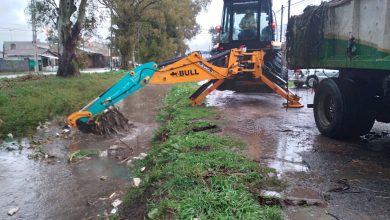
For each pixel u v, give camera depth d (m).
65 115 12.30
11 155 8.21
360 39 6.39
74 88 17.33
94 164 7.54
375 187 4.92
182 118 10.12
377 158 6.27
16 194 5.98
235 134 8.04
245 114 10.81
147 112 14.19
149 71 9.23
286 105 12.38
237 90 13.66
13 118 10.59
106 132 9.83
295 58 9.06
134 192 5.55
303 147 6.98
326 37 7.69
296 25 8.91
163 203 4.30
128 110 14.71
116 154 8.23
